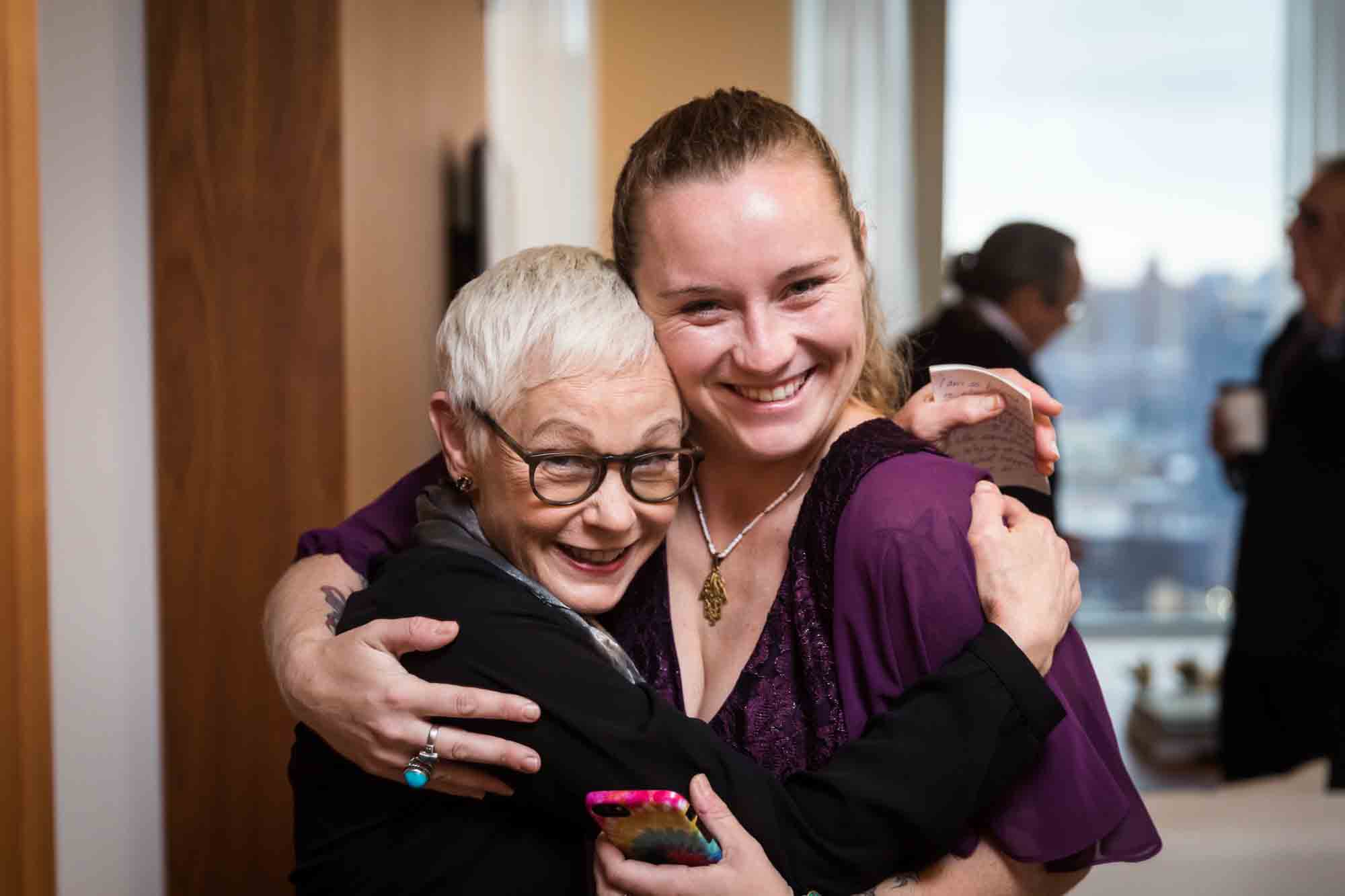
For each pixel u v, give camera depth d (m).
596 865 1.11
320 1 2.27
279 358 2.32
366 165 2.50
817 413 1.20
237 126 2.29
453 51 4.04
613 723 1.11
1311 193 3.32
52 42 2.23
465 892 1.18
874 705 1.14
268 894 2.36
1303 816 2.03
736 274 1.13
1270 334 6.03
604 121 5.38
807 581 1.21
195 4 2.27
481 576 1.20
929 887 1.12
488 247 4.20
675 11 5.34
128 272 2.31
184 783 2.36
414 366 3.25
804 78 5.35
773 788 1.09
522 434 1.17
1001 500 1.20
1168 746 4.38
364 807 1.23
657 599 1.33
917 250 5.35
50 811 1.81
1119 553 6.20
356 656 1.14
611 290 1.19
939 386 1.31
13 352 1.74
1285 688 3.29
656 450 1.20
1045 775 1.12
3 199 1.72
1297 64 5.74
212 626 2.34
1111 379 6.12
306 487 2.33
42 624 1.80
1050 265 3.10
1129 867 1.90
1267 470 3.36
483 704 1.09
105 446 2.31
